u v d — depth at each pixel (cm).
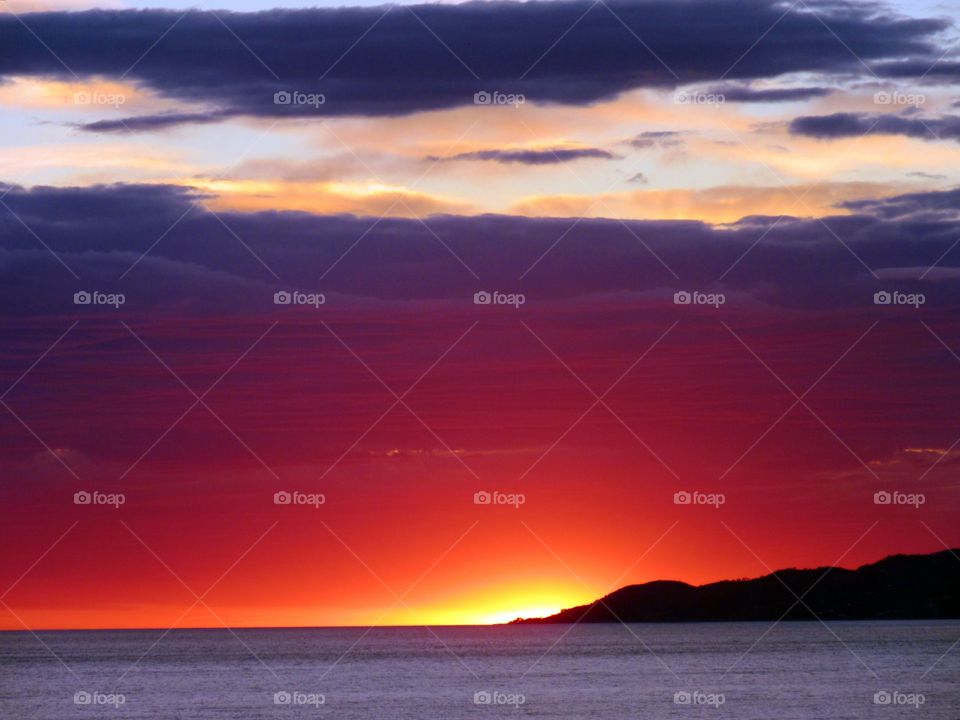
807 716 6831
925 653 12425
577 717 6962
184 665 12988
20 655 15625
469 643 18900
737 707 7312
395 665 12512
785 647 14038
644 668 10994
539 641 19100
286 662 13400
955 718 6706
